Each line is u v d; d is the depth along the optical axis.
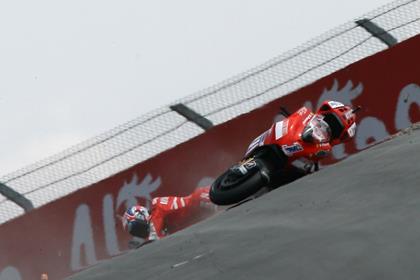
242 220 25.34
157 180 46.38
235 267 19.59
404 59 42.47
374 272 16.42
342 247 18.28
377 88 42.91
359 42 43.88
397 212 19.52
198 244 23.98
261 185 31.52
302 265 18.05
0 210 48.47
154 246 26.84
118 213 46.91
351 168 27.36
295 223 22.03
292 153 32.34
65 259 48.47
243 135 45.03
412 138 29.14
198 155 45.81
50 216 48.62
